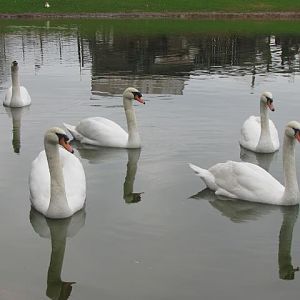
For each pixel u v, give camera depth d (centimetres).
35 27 5038
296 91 2427
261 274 936
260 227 1120
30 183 1208
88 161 1520
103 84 2591
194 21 5812
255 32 4903
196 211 1189
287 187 1220
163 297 864
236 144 1664
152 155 1562
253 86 2552
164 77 2823
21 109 2111
